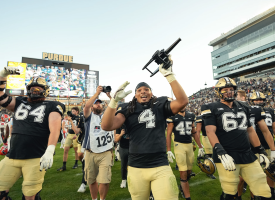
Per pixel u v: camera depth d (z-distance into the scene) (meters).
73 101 29.70
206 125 2.40
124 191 3.57
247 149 2.29
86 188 3.75
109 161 2.97
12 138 2.14
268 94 26.22
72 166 5.54
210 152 5.02
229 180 2.22
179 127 3.63
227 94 2.34
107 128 1.76
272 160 2.72
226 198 2.26
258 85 31.08
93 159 2.97
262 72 40.38
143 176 1.81
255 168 2.21
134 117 1.94
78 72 28.34
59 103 2.34
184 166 3.31
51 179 4.31
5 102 2.19
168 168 1.82
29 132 2.12
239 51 47.94
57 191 3.59
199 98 37.78
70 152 8.01
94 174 2.99
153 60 1.79
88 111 3.06
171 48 1.69
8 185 2.09
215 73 55.53
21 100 2.33
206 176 4.36
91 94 28.69
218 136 2.39
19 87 24.22
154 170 1.77
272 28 40.62
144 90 1.98
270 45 40.94
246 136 2.34
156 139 1.85
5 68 2.12
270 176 2.87
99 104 3.17
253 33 44.44
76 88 27.91
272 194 3.12
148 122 1.89
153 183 1.78
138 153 1.84
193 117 3.86
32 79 2.30
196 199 3.17
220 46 54.44
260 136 3.46
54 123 2.11
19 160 2.08
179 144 3.55
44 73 26.12
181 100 1.72
